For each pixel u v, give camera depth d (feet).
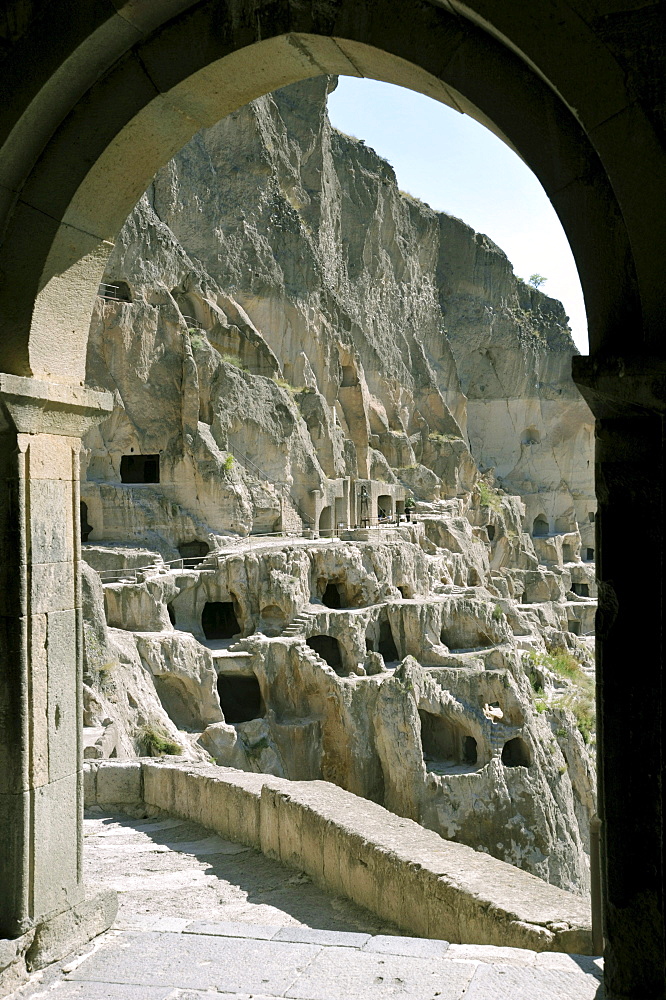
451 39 16.56
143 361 125.49
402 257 252.42
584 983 17.60
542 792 106.22
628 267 15.43
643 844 15.61
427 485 209.46
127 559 107.14
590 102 15.08
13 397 19.24
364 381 206.28
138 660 92.94
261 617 113.60
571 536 265.54
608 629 15.71
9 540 19.71
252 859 30.45
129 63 19.04
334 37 17.43
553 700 126.11
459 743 110.93
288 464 143.13
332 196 220.84
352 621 114.73
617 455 15.66
